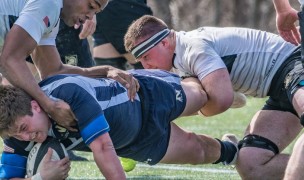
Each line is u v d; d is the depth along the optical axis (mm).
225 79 16844
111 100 14844
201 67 16906
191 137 16844
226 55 17500
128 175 20781
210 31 17703
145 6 26078
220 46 17469
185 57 17203
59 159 14219
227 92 16734
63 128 14375
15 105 13688
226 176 20469
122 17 25828
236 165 17875
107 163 13977
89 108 14031
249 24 52312
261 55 17547
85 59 23109
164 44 17359
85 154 24953
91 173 21109
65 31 22469
